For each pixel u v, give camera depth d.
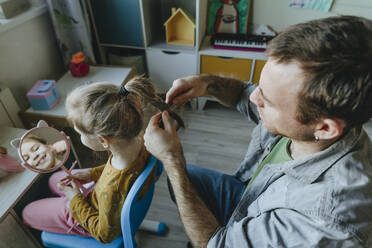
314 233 0.48
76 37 1.92
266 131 0.88
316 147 0.56
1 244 0.91
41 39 1.85
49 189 1.25
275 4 2.01
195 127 2.14
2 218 0.86
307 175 0.56
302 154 0.62
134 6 1.88
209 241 0.62
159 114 0.75
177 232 1.42
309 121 0.49
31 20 1.72
